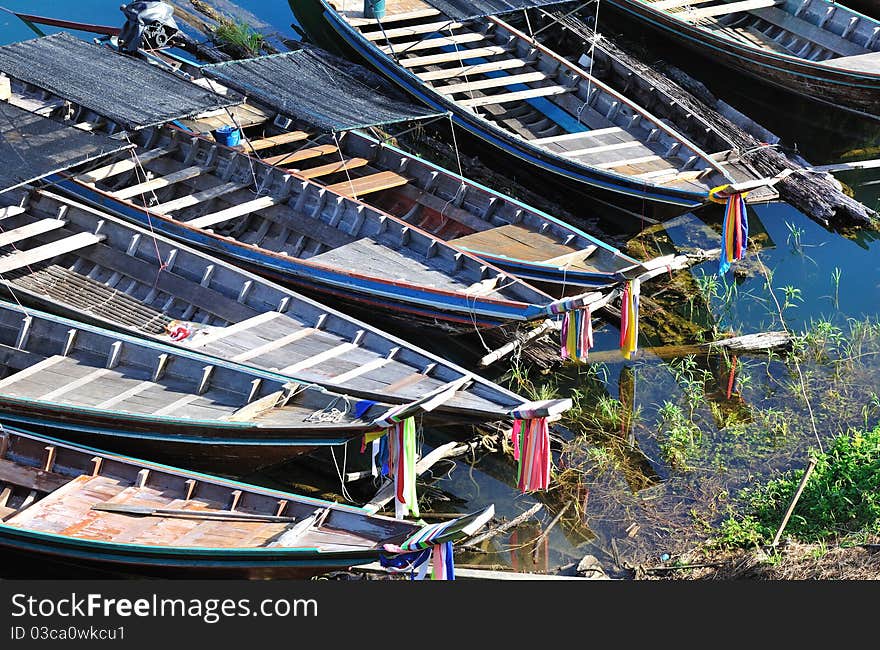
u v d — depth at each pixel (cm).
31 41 1767
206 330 1325
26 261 1401
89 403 1210
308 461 1288
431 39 1955
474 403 1169
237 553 1016
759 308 1533
